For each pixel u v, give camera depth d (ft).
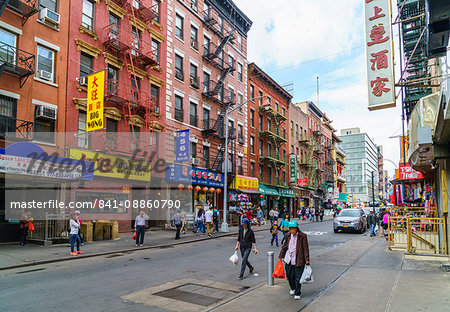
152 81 72.54
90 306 19.76
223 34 101.14
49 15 52.44
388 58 35.19
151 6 69.82
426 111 27.86
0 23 46.09
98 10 61.52
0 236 45.62
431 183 53.88
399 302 19.29
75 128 55.42
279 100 138.41
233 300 20.51
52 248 43.29
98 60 60.64
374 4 36.81
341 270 29.53
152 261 36.04
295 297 20.53
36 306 19.71
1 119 45.34
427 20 19.11
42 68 52.06
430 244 40.19
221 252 43.16
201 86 89.92
